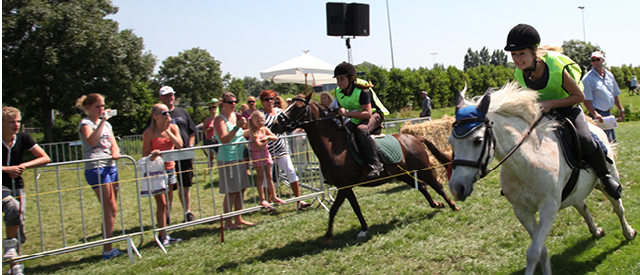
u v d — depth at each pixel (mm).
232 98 5043
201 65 48562
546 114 2811
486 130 2402
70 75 19297
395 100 29516
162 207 4613
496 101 2561
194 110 46750
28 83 19266
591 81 5223
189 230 5102
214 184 8297
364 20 5648
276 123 4000
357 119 4203
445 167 6477
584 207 3299
